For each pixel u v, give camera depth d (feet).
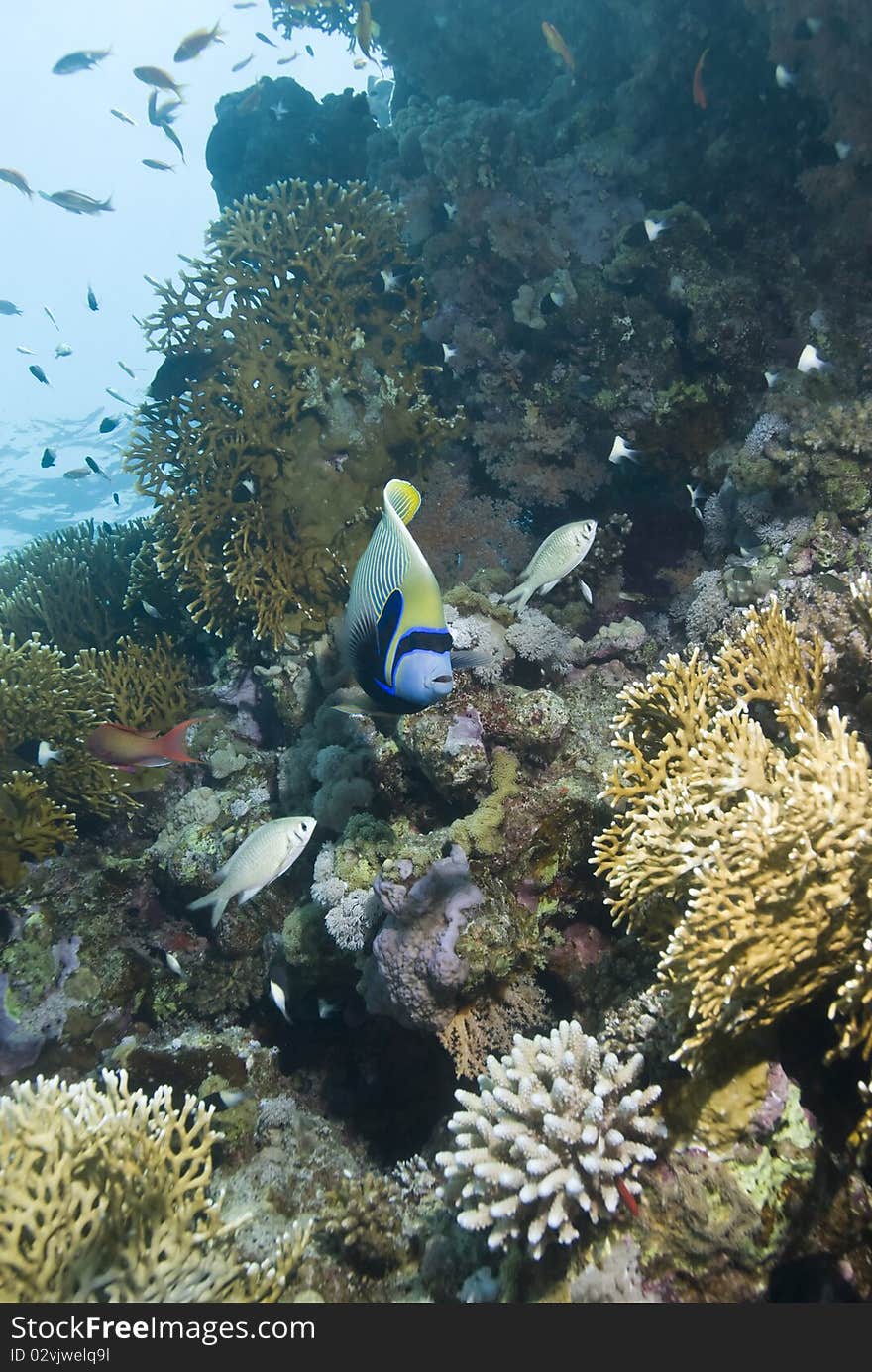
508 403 23.09
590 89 27.22
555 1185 8.18
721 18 21.88
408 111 30.25
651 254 20.77
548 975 13.93
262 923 17.98
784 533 16.80
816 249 19.98
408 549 7.34
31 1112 9.46
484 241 23.82
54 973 17.35
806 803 7.56
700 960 7.44
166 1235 9.35
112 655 24.70
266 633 20.16
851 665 10.93
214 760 21.02
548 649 16.99
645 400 20.27
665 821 9.37
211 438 20.89
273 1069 16.06
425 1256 10.47
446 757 14.01
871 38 18.02
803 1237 7.86
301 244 23.59
